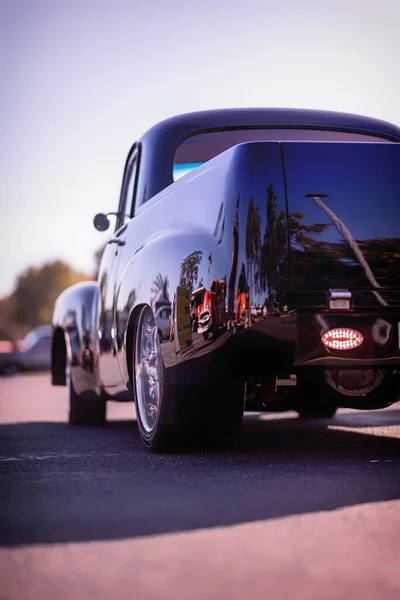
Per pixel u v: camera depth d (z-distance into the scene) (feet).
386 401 14.52
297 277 12.42
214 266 12.82
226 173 12.94
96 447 17.10
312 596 6.48
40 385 58.49
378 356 12.55
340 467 12.53
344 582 6.84
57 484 11.67
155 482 11.56
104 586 6.87
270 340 12.37
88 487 11.32
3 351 90.94
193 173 14.58
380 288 12.60
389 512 9.28
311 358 12.43
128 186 19.81
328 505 9.68
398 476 11.51
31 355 90.63
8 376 89.20
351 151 12.84
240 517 9.18
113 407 33.35
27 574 7.30
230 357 12.64
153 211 16.29
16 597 6.66
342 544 8.01
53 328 24.31
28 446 17.81
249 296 12.37
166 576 7.11
